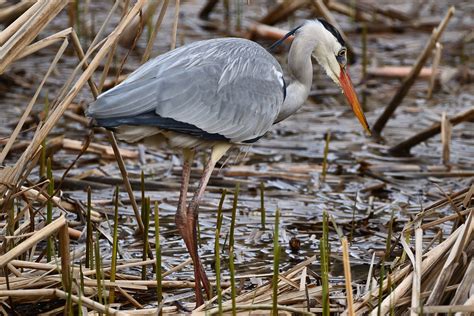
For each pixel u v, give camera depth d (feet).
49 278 30.37
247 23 76.59
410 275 28.71
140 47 69.67
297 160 50.49
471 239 28.43
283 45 70.64
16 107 57.16
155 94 30.58
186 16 78.38
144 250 33.86
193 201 33.12
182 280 34.04
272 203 43.57
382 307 27.96
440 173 47.52
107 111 29.71
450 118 50.49
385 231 40.04
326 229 30.53
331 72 38.17
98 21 75.20
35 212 32.55
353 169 49.01
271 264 36.40
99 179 44.29
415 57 70.28
